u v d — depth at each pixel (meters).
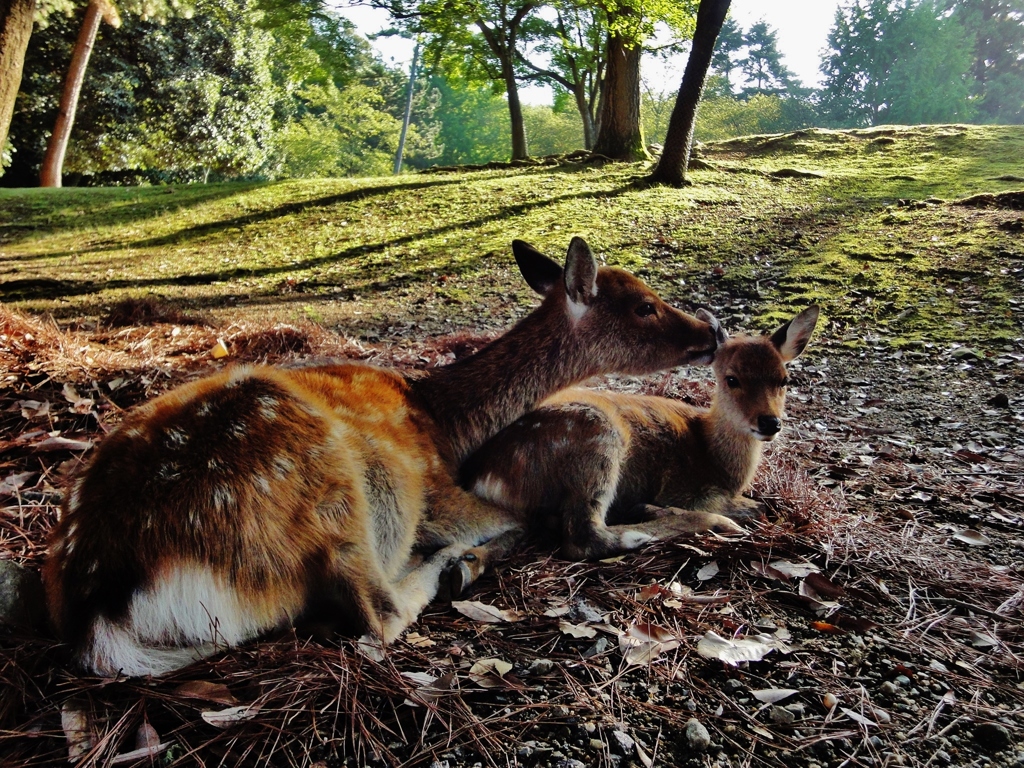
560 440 1.11
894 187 4.57
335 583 0.82
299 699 0.71
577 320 1.25
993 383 2.10
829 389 2.16
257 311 3.02
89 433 1.41
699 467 1.28
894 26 18.20
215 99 9.59
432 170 6.63
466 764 0.66
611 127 6.20
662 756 0.68
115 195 5.85
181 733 0.67
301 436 0.83
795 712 0.74
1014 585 0.98
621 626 0.87
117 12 7.40
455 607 0.91
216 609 0.75
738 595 0.95
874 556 1.04
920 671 0.81
